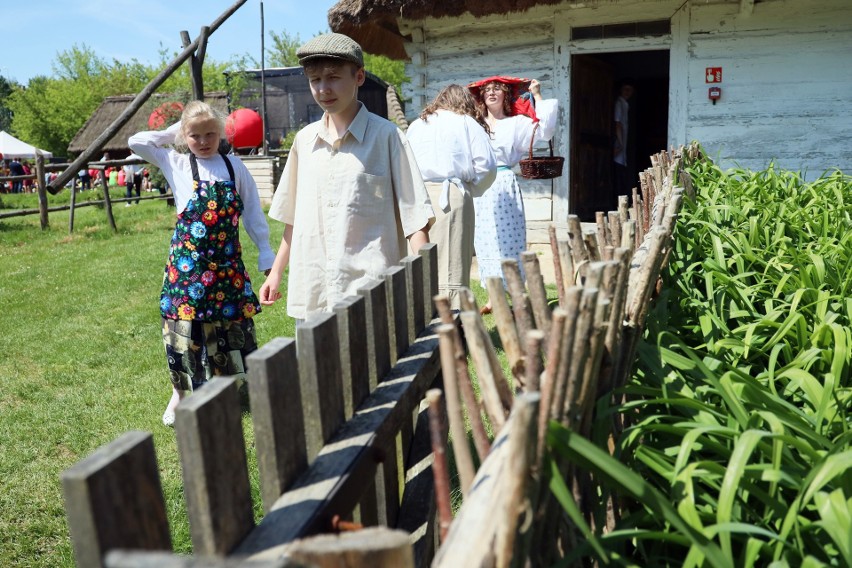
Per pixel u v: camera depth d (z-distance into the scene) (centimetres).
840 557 152
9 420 447
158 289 819
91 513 87
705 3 859
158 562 68
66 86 5741
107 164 1366
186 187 390
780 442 152
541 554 137
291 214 345
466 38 942
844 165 849
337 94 296
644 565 169
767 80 859
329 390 152
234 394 116
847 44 830
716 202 470
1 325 684
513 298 159
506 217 591
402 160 311
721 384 183
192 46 1152
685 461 152
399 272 210
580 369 137
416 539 206
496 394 137
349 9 859
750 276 356
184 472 107
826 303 272
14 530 322
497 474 118
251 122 1461
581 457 133
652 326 246
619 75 1388
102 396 481
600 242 247
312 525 120
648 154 1473
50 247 1220
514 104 598
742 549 157
